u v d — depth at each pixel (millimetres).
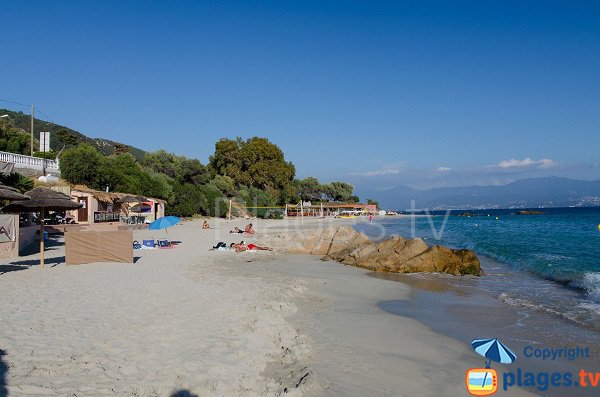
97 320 8406
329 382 6281
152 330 7867
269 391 5715
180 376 5895
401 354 7762
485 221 75625
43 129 104125
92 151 43844
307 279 15680
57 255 18875
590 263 20094
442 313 11203
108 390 5348
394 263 18891
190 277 14305
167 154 64250
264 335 7969
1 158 32875
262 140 86000
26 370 5773
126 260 17234
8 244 17953
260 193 78938
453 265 18266
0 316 8500
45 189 16297
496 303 12477
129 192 43656
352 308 11508
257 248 25188
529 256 23000
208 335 7699
